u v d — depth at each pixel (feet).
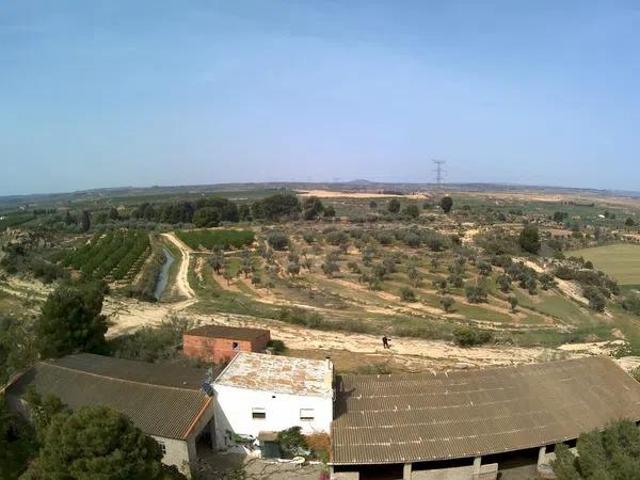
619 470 63.26
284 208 624.59
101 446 68.59
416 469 89.30
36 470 73.82
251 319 201.46
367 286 280.72
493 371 112.16
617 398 106.42
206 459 95.91
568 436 93.30
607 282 312.91
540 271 330.34
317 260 342.44
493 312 241.76
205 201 637.30
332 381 101.50
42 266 282.97
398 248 385.50
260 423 96.78
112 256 334.44
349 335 183.52
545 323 230.89
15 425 97.55
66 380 105.40
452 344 176.76
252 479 89.71
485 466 90.33
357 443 88.48
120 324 187.32
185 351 144.56
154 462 73.20
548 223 600.39
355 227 490.49
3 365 122.93
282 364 108.88
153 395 98.02
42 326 130.72
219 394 97.66
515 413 97.91
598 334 208.54
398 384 105.50
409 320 216.33
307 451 94.63
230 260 366.22
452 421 94.53
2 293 227.81
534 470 94.43
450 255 358.43
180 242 468.75
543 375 111.45
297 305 242.58
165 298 257.75
